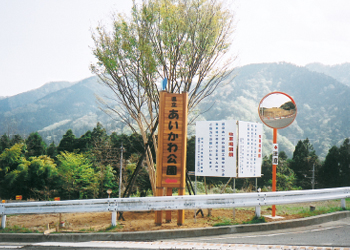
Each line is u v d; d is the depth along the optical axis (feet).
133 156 107.14
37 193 124.26
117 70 33.17
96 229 25.04
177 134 27.55
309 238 21.84
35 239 23.30
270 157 134.92
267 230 25.08
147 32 31.32
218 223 25.62
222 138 30.48
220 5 32.19
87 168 117.08
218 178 100.01
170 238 23.12
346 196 31.91
